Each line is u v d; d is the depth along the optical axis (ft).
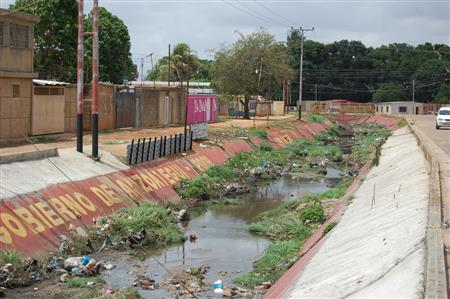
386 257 39.73
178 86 191.42
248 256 64.64
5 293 48.80
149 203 82.74
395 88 393.09
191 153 117.19
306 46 412.57
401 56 424.87
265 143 167.63
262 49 229.25
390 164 103.04
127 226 69.62
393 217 52.01
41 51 163.12
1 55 97.91
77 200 71.26
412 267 34.45
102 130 137.08
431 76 389.39
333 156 158.40
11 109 102.22
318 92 413.18
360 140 216.33
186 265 60.64
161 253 65.10
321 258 49.06
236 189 105.09
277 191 107.45
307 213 77.92
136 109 152.87
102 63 193.16
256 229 75.66
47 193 67.97
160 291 51.98
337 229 59.72
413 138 136.36
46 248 59.06
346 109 369.91
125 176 86.89
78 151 87.15
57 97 118.21
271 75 230.27
